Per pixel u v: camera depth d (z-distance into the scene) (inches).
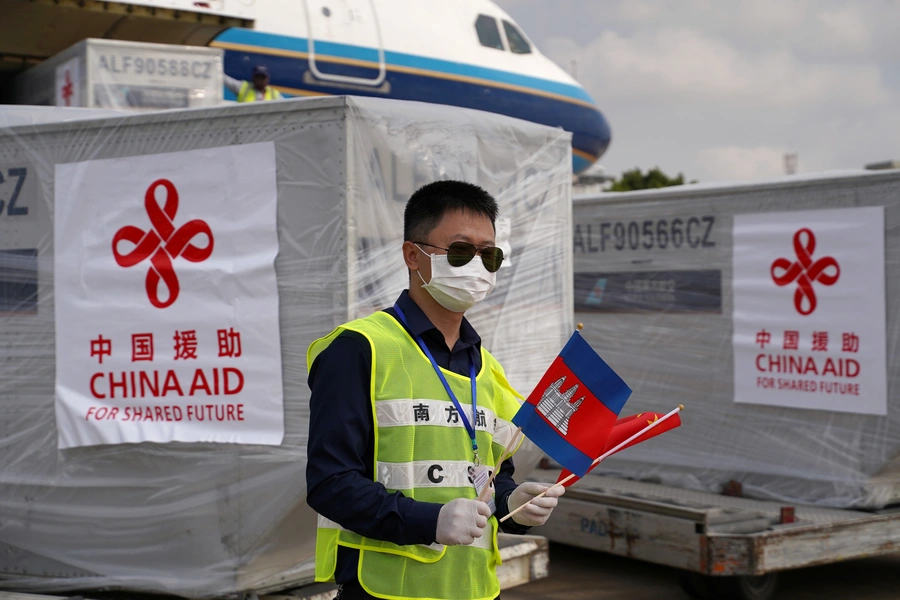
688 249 224.5
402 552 77.6
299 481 127.4
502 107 435.8
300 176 127.4
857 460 197.5
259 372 129.3
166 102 193.6
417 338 81.1
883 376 192.9
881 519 189.3
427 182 136.2
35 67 217.5
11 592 139.7
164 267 134.0
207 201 132.1
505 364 151.3
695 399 223.5
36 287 141.6
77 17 203.8
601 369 79.0
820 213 202.5
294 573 142.5
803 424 205.8
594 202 241.4
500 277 150.9
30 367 141.9
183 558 135.5
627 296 235.8
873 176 194.7
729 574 175.2
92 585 139.6
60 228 139.9
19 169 142.9
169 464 133.5
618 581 214.2
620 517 195.5
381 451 77.1
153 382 134.5
